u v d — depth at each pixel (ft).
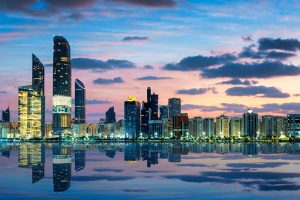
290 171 271.90
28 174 253.03
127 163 336.70
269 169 285.02
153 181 220.64
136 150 600.39
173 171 271.69
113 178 232.73
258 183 213.46
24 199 168.66
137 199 169.07
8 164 327.88
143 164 327.06
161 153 504.84
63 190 189.88
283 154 479.41
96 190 190.39
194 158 402.11
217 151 561.43
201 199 168.96
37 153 515.50
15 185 204.85
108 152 534.78
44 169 284.41
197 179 228.84
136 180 224.33
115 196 175.32
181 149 638.53
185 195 177.88
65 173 258.98
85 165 317.22
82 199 168.96
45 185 204.54
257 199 168.66
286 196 175.22
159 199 169.07
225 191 188.14
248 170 277.85
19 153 517.55
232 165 318.04
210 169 285.23
